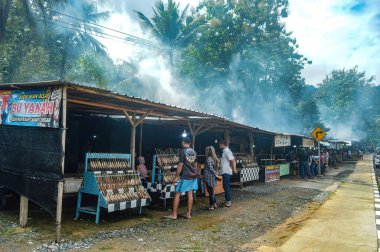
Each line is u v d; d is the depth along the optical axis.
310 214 8.16
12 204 7.38
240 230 6.54
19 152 6.14
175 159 8.69
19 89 6.21
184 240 5.73
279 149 20.22
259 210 8.56
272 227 6.89
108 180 6.71
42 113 5.68
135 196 6.93
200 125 10.78
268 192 11.88
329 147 28.42
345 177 19.09
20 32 19.17
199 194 10.64
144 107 7.88
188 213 7.36
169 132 13.77
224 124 11.57
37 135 5.75
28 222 6.36
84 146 11.62
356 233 6.32
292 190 12.62
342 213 8.27
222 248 5.38
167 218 7.22
